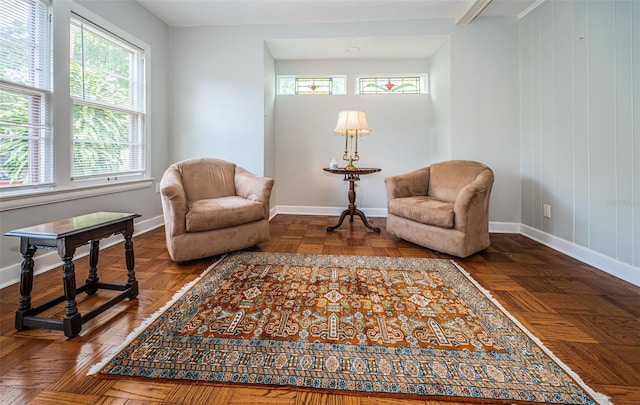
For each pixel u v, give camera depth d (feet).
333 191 13.91
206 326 4.51
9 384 3.31
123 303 5.23
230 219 7.60
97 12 8.15
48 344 4.03
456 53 10.80
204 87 11.62
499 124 10.70
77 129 7.77
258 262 7.39
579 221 7.84
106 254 7.89
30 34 6.50
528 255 8.14
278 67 13.69
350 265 7.24
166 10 10.36
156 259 7.55
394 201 9.28
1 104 6.03
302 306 5.18
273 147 13.46
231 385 3.36
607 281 6.39
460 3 9.80
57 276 6.39
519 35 10.44
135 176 9.98
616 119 6.72
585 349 4.04
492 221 10.90
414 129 13.37
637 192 6.26
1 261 5.92
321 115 13.67
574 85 7.97
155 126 10.84
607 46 6.91
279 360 3.77
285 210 14.15
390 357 3.86
